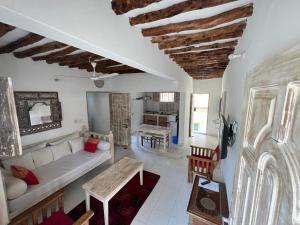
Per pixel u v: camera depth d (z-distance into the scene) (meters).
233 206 1.34
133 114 6.77
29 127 3.05
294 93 0.51
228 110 2.87
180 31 1.81
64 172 2.80
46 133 3.39
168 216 2.41
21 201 2.16
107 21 1.39
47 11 0.94
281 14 0.79
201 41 2.15
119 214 2.45
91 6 1.22
